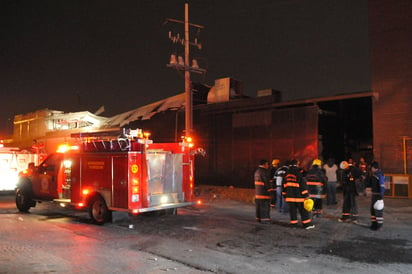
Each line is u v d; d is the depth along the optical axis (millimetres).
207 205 13781
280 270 5891
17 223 10156
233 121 21031
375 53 17031
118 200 9461
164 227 9492
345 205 10117
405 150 16078
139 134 9492
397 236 8344
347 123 20125
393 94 16484
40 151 17391
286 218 10789
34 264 6000
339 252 6973
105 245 7551
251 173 20078
